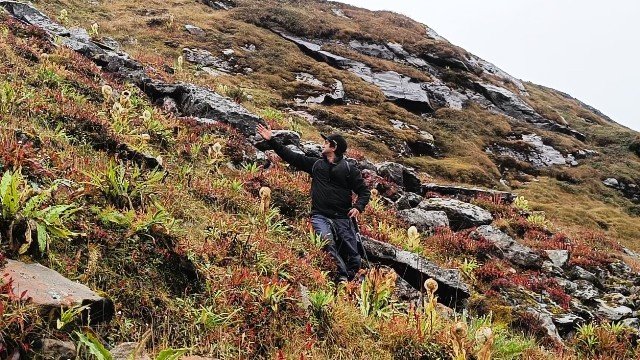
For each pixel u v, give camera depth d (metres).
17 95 8.30
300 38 47.09
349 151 17.94
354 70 43.69
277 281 5.51
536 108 53.81
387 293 6.23
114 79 15.37
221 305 4.82
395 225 12.77
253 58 38.12
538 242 16.14
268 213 8.57
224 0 51.91
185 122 13.10
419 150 33.75
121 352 3.49
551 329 9.73
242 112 14.85
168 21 39.31
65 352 3.28
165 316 4.31
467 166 32.84
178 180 8.35
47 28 18.58
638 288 13.66
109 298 3.99
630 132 53.12
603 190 39.12
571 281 13.50
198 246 5.77
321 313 5.33
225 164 11.19
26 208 4.10
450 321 6.43
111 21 37.06
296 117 29.17
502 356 5.98
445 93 45.97
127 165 7.22
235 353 4.36
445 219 14.86
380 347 5.25
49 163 5.97
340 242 8.18
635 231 31.12
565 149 44.53
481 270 11.81
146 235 4.92
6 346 3.03
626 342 9.65
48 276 3.78
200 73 29.70
